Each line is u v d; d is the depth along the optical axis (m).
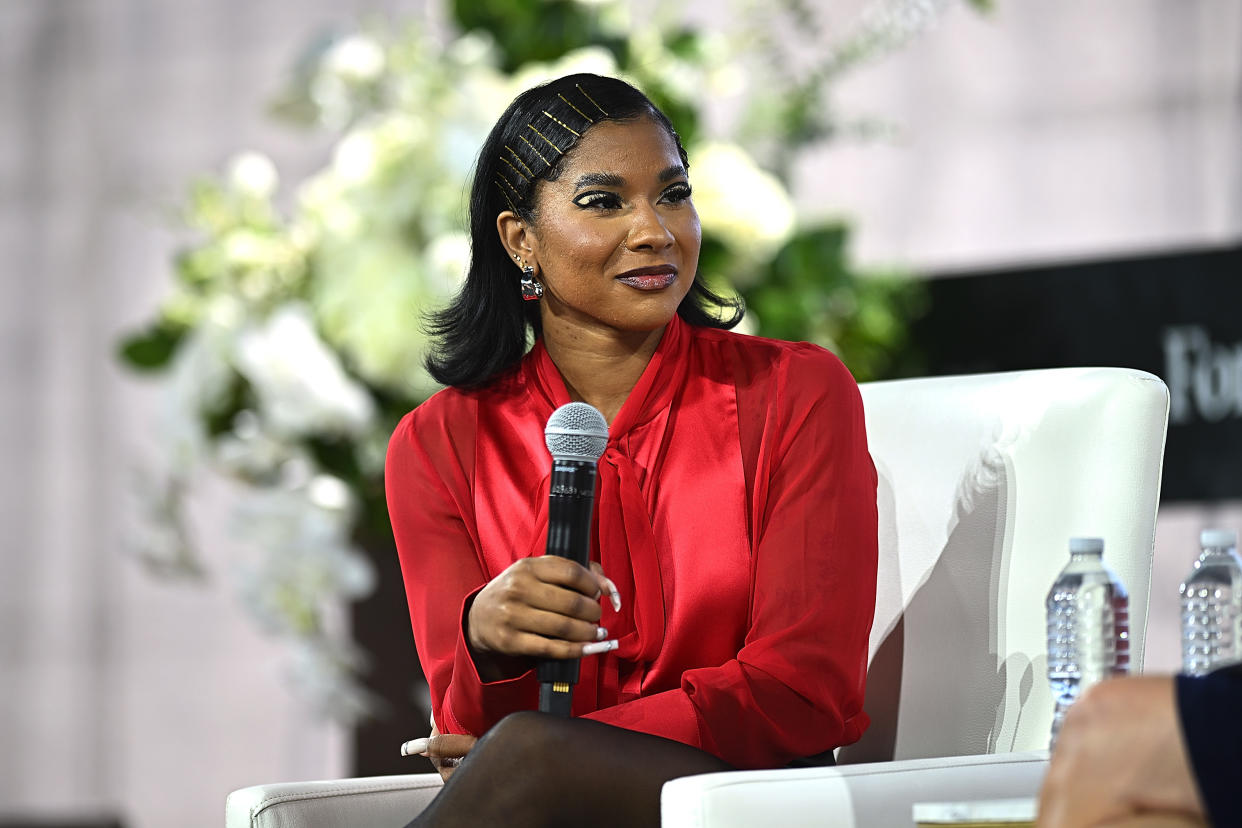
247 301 10.40
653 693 7.24
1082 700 5.04
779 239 10.34
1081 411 7.55
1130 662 6.32
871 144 15.22
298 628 10.10
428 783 7.55
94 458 17.88
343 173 10.26
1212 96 14.34
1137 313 12.70
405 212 9.95
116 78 17.78
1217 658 6.30
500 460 7.67
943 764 6.07
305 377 9.68
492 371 7.89
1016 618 7.54
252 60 17.27
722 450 7.42
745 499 7.33
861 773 5.88
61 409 17.97
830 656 6.80
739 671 6.76
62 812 17.84
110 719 17.78
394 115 10.45
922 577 7.91
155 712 17.64
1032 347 12.84
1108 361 12.73
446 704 7.07
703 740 6.66
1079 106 14.74
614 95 7.34
